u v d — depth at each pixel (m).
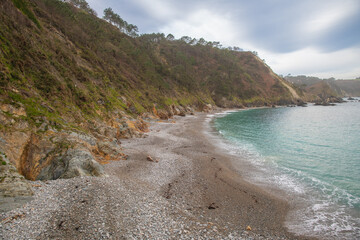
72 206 14.34
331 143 40.25
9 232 11.30
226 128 59.78
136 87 75.62
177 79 118.25
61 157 20.73
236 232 13.93
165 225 13.60
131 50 96.00
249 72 192.00
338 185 22.20
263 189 21.47
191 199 18.34
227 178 23.80
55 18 58.47
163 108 79.19
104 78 55.72
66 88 32.72
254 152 35.00
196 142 40.62
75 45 58.56
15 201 13.84
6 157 16.91
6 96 20.98
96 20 98.12
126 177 21.59
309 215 16.78
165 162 27.64
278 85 182.62
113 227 12.68
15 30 29.89
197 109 112.44
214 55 186.00
